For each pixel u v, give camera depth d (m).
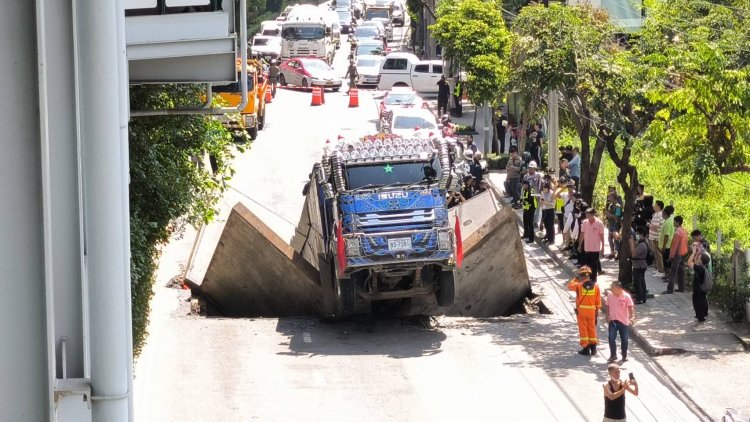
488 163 115.81
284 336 64.38
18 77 17.00
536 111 100.25
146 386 54.16
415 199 63.19
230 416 50.47
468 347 62.09
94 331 20.25
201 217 66.50
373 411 51.44
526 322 67.38
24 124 17.08
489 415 50.88
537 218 90.81
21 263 17.27
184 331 63.91
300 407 51.91
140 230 53.56
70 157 21.80
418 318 68.62
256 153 117.50
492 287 72.06
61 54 21.66
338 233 62.53
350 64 169.62
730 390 54.09
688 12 68.69
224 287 72.12
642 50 67.56
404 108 118.38
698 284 63.19
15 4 16.89
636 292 68.25
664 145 65.62
